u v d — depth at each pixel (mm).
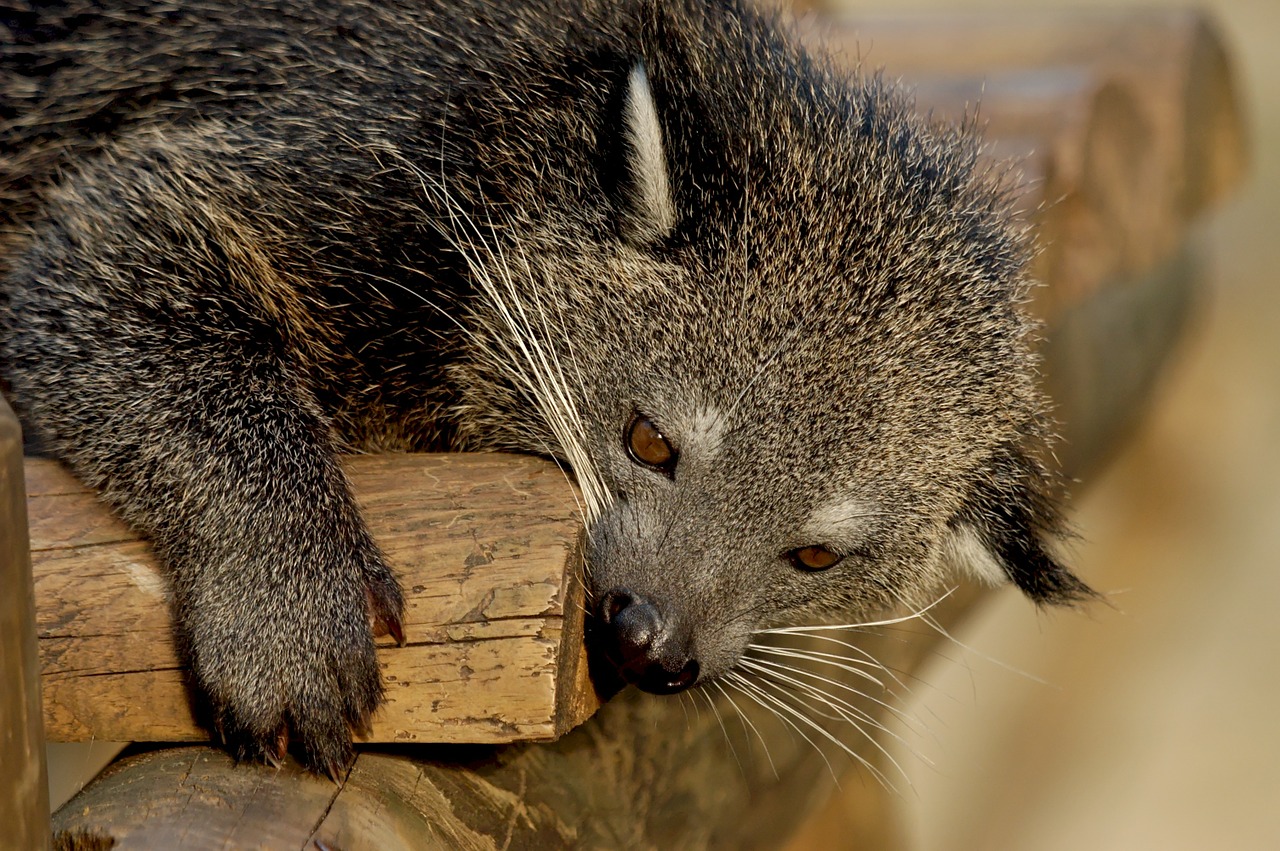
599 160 8453
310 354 8602
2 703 4559
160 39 8992
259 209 8320
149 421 7617
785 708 8406
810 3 14383
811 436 7848
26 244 8789
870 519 8156
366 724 6398
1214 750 20234
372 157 8383
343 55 8727
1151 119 12984
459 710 6328
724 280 7996
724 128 8328
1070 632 21469
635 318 8164
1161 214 13180
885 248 8094
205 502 7219
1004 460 8852
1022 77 12656
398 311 8555
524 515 6676
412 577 6496
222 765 6352
